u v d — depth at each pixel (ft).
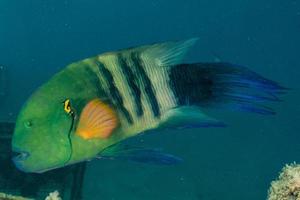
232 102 3.82
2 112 73.10
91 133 3.88
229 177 45.55
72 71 4.08
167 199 38.75
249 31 276.82
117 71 4.17
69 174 26.81
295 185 8.25
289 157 53.67
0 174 25.96
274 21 277.23
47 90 4.00
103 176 41.83
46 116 3.92
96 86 4.06
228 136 60.34
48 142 3.90
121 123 4.02
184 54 4.26
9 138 26.66
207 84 3.97
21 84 99.50
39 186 26.11
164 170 44.42
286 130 63.77
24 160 3.93
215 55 4.35
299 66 157.79
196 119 4.07
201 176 44.93
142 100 4.14
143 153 3.84
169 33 304.30
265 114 3.70
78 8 303.68
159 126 4.15
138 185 40.70
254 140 59.41
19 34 228.84
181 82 4.10
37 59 171.01
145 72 4.20
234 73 3.92
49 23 276.00
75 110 3.93
